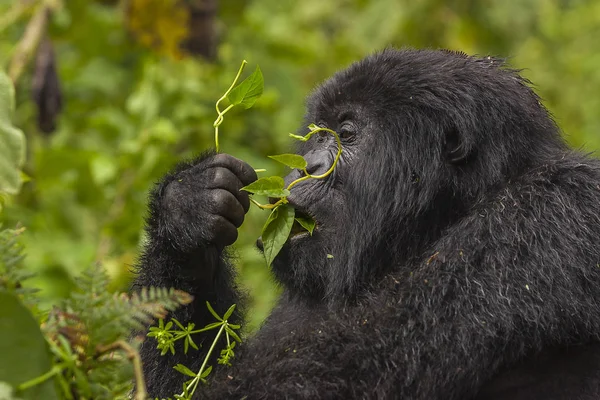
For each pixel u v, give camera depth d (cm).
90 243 1254
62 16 1451
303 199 781
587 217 716
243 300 802
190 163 751
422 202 770
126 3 1445
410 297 688
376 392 655
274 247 700
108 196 1296
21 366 445
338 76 823
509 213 718
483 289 680
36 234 1220
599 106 2125
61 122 1455
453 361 661
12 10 1406
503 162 764
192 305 732
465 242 715
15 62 1246
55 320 484
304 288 787
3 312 439
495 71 823
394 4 1827
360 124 797
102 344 473
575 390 698
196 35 1496
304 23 2064
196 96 1400
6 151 498
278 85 1597
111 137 1397
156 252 738
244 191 724
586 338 692
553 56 2253
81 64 1550
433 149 771
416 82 787
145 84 1374
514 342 670
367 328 680
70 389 466
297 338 698
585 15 2548
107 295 486
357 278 777
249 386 664
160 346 627
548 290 679
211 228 704
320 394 649
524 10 1981
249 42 1625
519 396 704
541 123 812
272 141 1435
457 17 1848
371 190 779
